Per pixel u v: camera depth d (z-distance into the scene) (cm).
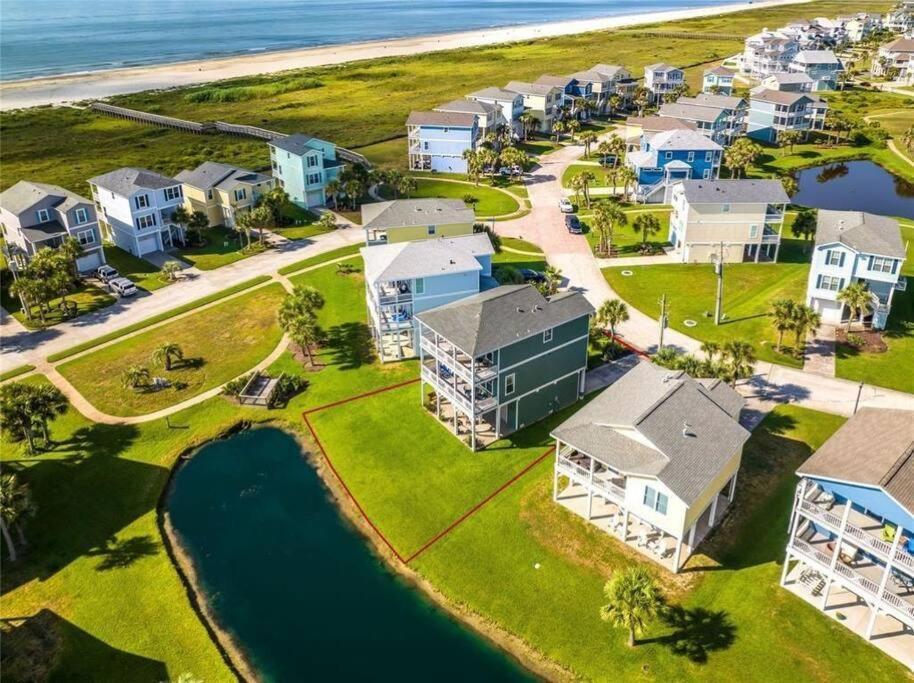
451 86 18475
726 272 7481
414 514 4303
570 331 5025
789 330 5491
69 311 6888
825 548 3594
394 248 6144
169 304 7112
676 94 15425
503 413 5012
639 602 3138
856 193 10231
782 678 3145
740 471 4462
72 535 4203
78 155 12662
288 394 5588
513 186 10744
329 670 3350
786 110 12419
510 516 4228
